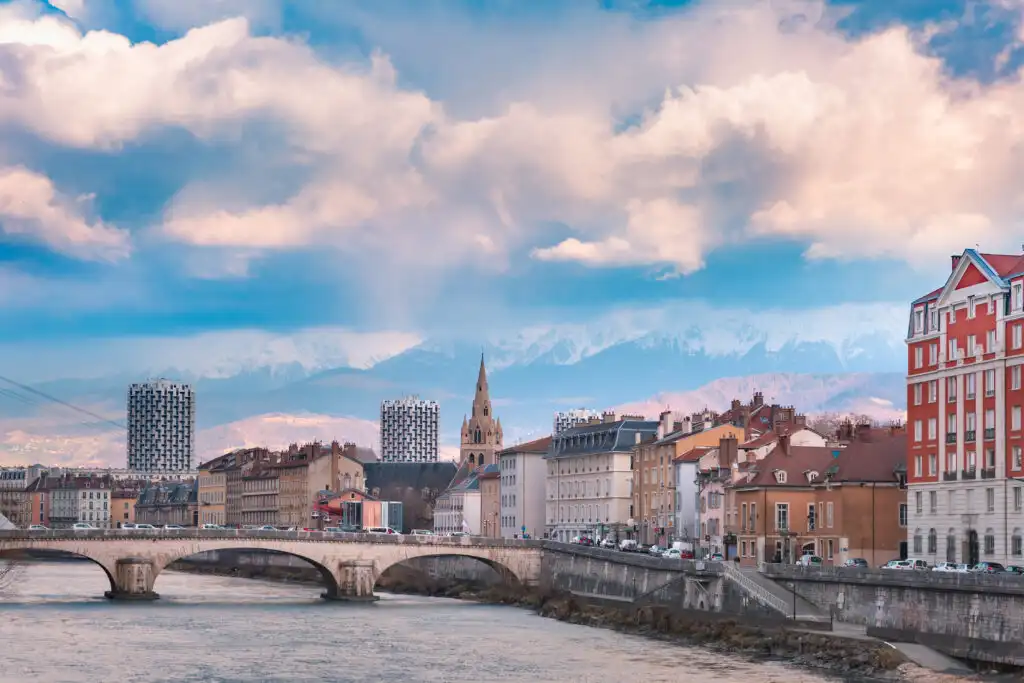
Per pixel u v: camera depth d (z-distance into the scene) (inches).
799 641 5359.3
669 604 6722.4
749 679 4832.7
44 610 7440.9
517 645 5925.2
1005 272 6254.9
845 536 7185.0
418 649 5792.3
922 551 6648.6
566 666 5246.1
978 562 6205.7
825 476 7431.1
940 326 6594.5
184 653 5625.0
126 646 5821.9
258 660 5438.0
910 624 5177.2
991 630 4709.6
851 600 5605.3
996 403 6122.1
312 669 5206.7
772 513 7549.2
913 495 6742.1
